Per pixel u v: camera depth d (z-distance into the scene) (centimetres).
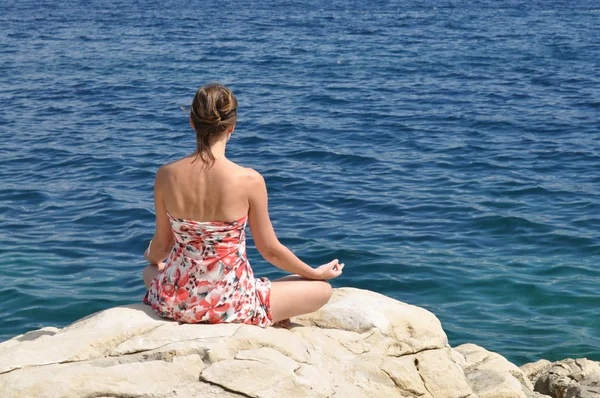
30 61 3189
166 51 3556
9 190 1325
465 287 903
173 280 455
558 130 1892
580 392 588
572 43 3916
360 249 1020
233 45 3788
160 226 462
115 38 4122
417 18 5453
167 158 1591
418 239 1071
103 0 7469
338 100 2331
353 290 567
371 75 2858
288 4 6894
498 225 1137
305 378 430
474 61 3247
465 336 782
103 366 421
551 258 1000
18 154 1614
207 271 449
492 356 678
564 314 837
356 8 6394
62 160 1562
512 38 4175
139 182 1393
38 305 820
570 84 2645
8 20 5134
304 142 1744
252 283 466
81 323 470
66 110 2159
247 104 2252
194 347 430
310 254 1006
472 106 2231
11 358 420
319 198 1288
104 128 1912
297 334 495
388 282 916
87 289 866
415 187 1363
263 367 424
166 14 5769
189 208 440
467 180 1414
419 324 534
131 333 445
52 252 993
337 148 1684
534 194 1318
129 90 2527
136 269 937
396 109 2184
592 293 886
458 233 1101
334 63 3162
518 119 2033
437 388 506
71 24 4916
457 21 5241
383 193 1319
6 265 937
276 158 1593
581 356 743
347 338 511
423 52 3531
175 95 2434
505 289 898
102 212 1186
